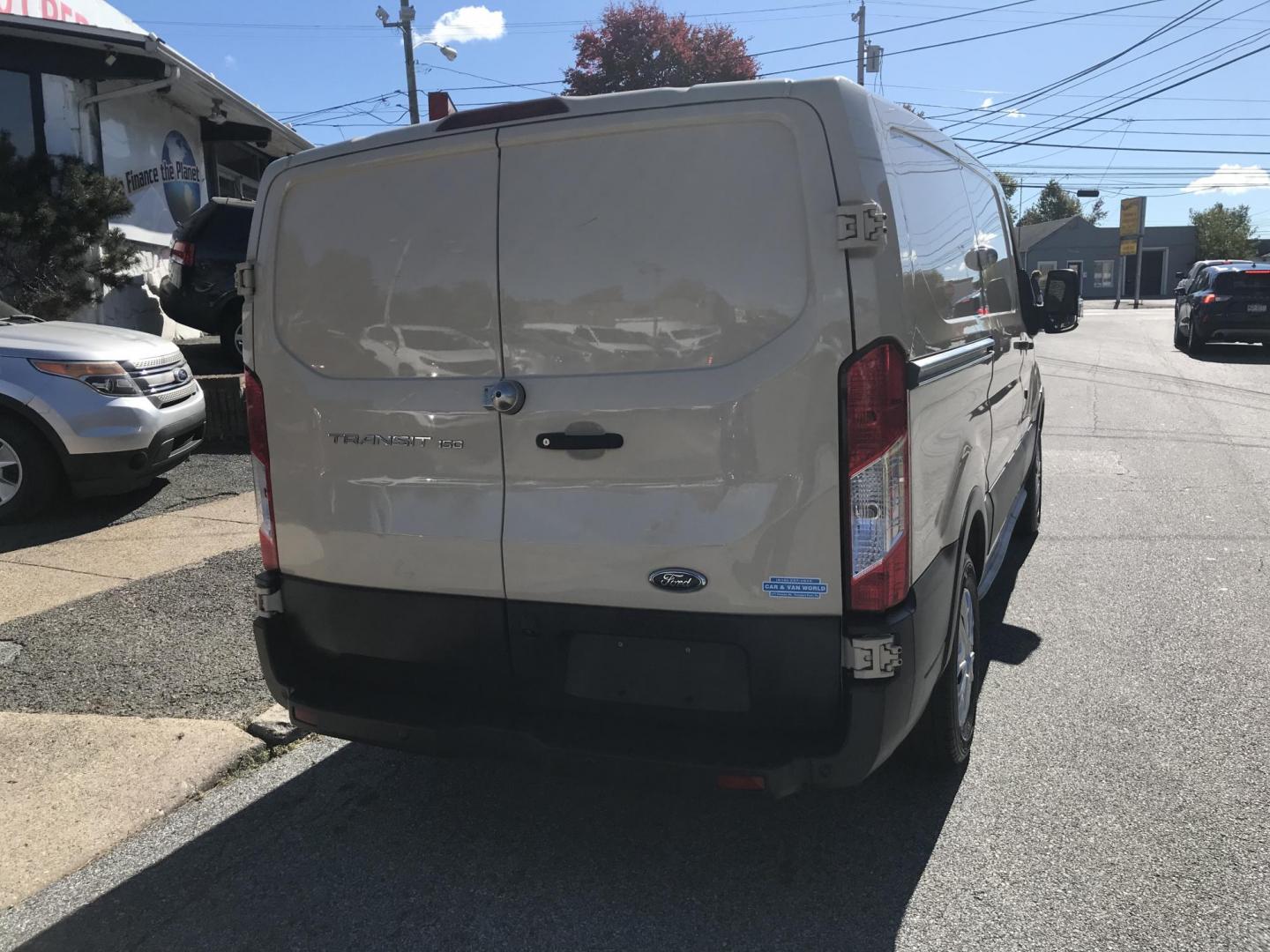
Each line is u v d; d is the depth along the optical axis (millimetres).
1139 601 5355
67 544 6551
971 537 3658
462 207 2891
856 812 3369
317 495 3191
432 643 3086
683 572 2713
